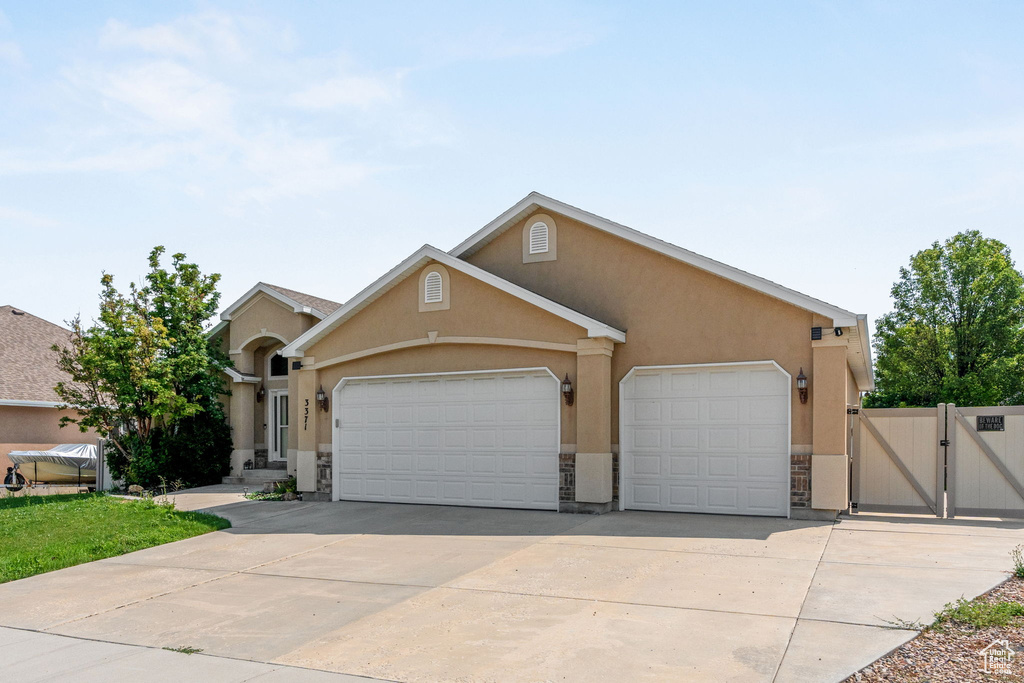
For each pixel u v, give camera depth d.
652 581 9.02
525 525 12.79
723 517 13.09
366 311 16.20
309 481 16.72
